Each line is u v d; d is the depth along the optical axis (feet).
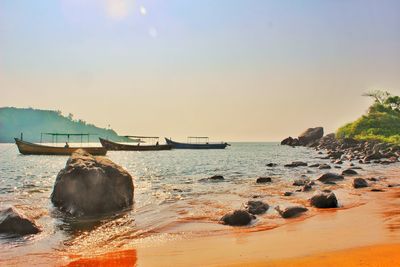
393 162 128.06
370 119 315.58
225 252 25.63
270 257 23.48
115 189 46.09
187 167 125.18
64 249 28.58
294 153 236.22
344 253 23.47
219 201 50.29
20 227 33.17
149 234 33.04
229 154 242.58
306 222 35.17
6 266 24.40
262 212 40.73
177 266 22.71
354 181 62.39
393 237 27.71
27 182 80.02
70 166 46.75
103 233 33.76
